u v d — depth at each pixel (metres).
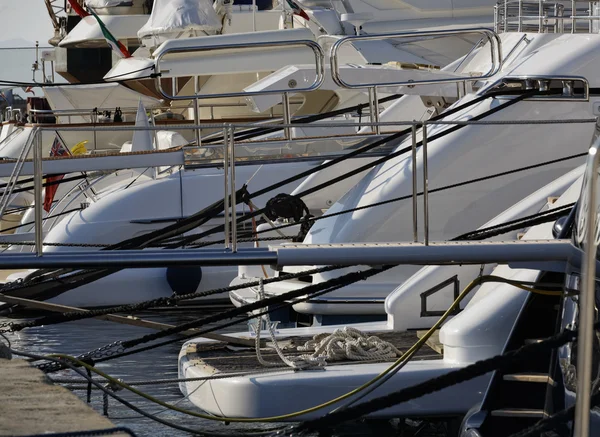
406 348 19.03
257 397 16.56
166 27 44.00
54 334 30.08
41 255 15.11
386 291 23.75
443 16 44.06
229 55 32.78
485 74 26.25
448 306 20.91
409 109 33.44
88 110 47.97
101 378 22.67
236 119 45.28
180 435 18.89
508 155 24.53
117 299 34.34
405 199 24.14
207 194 34.81
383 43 43.31
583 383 7.68
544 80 24.62
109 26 54.97
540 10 29.25
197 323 15.85
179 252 15.14
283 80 30.28
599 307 10.70
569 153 24.66
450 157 24.30
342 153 25.08
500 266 19.80
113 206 34.44
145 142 39.25
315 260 15.21
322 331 21.28
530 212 20.95
